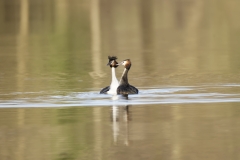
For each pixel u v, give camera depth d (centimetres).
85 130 1498
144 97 1883
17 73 2488
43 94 1961
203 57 2962
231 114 1634
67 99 1875
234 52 3148
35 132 1484
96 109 1723
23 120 1603
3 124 1566
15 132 1487
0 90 2047
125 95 1920
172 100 1831
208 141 1392
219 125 1525
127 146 1363
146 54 3144
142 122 1568
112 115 1648
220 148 1341
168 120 1584
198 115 1634
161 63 2758
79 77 2350
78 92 1997
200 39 3878
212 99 1834
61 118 1623
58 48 3491
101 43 3741
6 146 1376
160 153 1314
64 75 2416
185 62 2780
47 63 2812
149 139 1417
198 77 2283
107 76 2372
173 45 3581
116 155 1302
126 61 1947
